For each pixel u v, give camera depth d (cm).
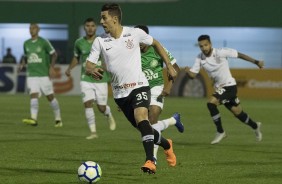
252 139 4691
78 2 12800
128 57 2722
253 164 3334
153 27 13000
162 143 3031
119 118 6512
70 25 12775
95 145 4141
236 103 4459
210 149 4019
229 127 5662
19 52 12488
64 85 10325
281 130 5412
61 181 2745
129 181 2753
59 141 4356
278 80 9919
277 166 3269
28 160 3403
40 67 5456
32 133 4909
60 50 12775
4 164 3250
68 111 7206
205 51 4381
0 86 10500
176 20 12925
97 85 4603
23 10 12912
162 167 3188
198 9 12888
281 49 12700
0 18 12938
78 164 3272
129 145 4162
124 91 2728
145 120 2670
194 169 3130
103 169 3102
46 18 12875
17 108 7531
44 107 7844
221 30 12900
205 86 10025
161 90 3256
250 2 12769
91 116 4578
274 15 12681
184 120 6262
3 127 5394
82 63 4578
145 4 12938
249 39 12800
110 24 2714
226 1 12838
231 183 2736
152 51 3247
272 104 8556
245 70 10069
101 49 2739
